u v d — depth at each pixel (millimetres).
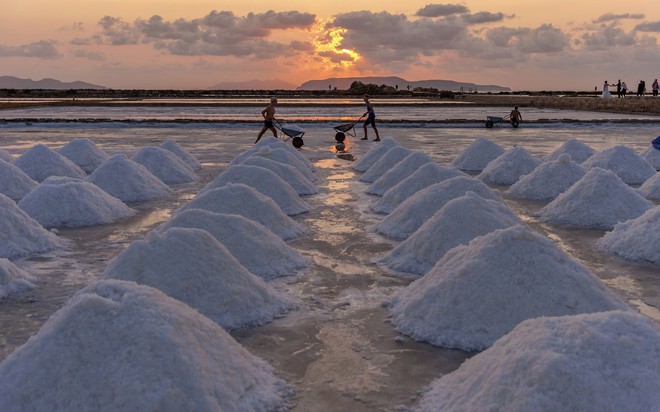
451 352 3682
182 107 39656
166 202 8781
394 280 5094
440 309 3967
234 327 4035
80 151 12445
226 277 4309
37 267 5508
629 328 2814
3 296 4641
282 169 9508
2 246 5859
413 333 3924
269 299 4410
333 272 5328
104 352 2852
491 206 6113
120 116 29500
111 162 9391
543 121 23844
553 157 12258
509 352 2859
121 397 2682
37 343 2949
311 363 3533
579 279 4082
